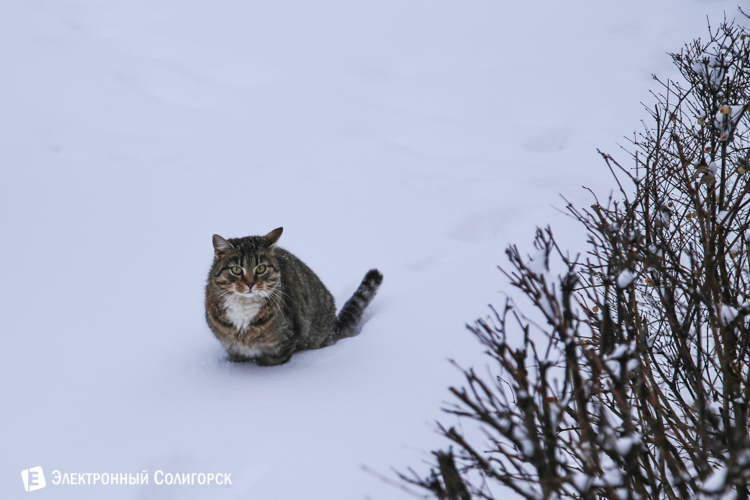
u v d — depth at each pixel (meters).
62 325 4.88
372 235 6.49
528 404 1.87
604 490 2.09
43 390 4.06
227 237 6.48
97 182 7.64
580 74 11.56
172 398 3.97
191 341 4.71
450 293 5.15
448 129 9.54
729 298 2.56
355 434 3.53
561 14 15.78
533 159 8.46
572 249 5.78
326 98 10.81
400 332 4.61
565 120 9.62
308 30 15.05
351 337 4.85
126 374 4.25
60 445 3.56
